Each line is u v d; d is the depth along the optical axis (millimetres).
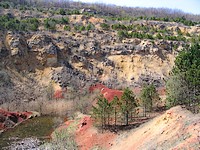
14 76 54562
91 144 32688
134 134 31094
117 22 85312
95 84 58781
